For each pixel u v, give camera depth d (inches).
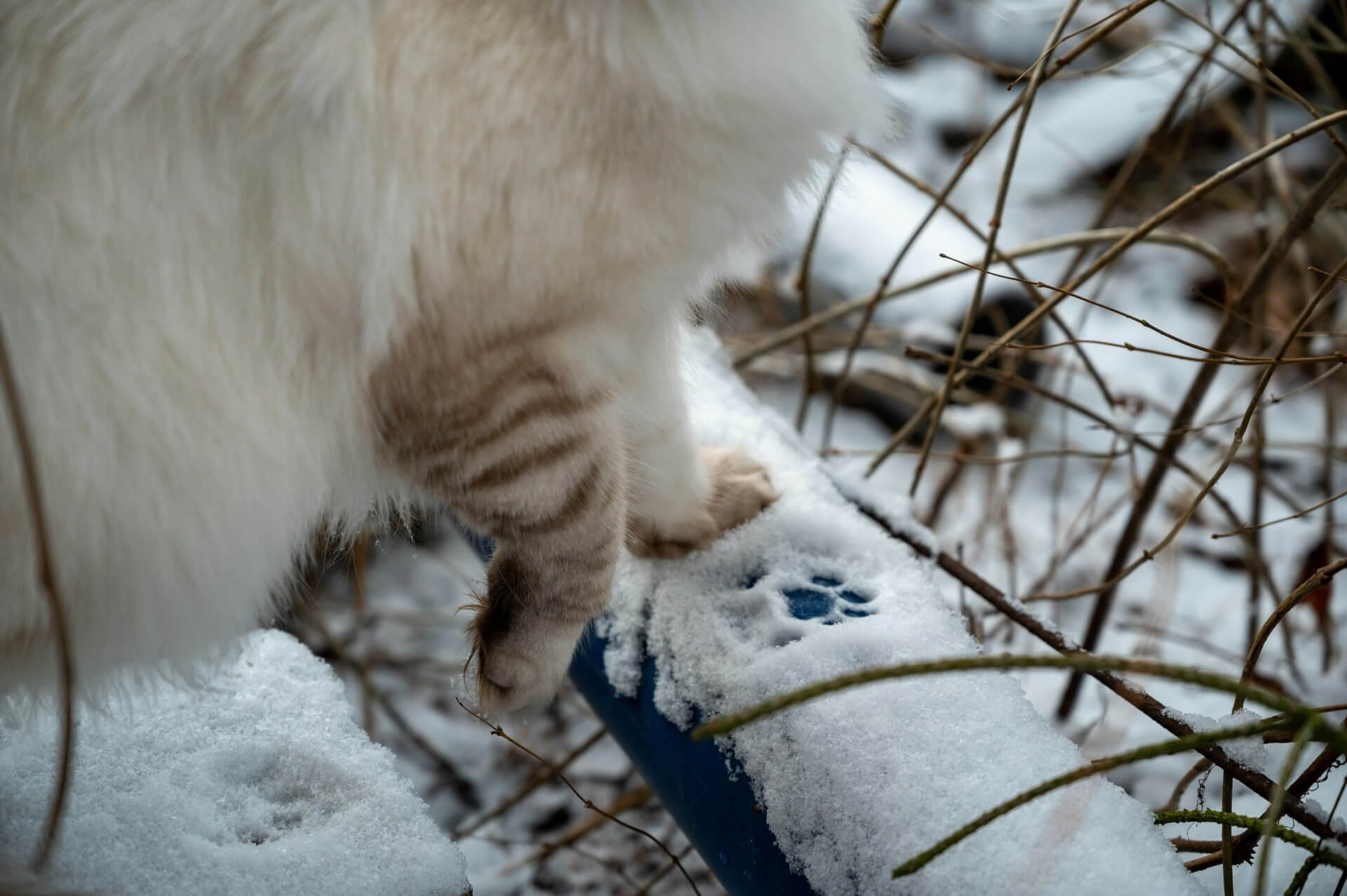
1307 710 36.3
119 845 49.3
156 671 55.8
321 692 59.7
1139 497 91.3
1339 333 69.2
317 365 49.1
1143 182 165.2
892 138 61.6
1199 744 37.5
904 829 45.4
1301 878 45.4
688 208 48.4
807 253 97.0
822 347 130.3
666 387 58.4
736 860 52.1
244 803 52.7
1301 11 100.9
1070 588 120.3
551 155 44.1
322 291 46.8
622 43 43.5
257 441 48.8
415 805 52.8
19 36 41.3
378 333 47.0
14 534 45.0
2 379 40.1
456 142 43.5
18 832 49.6
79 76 41.6
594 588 56.2
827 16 51.5
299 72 42.4
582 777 117.3
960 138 174.6
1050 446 136.0
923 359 97.2
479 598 60.8
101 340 44.2
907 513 71.1
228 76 42.5
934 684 51.6
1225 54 137.1
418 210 44.6
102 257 43.3
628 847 110.9
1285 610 55.1
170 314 44.9
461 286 45.9
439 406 49.1
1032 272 142.9
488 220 44.8
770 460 71.8
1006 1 176.7
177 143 43.1
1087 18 157.2
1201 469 121.3
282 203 44.8
